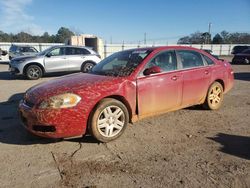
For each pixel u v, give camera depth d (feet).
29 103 14.74
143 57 17.31
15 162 12.96
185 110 21.56
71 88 14.66
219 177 11.51
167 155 13.65
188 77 18.85
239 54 81.82
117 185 10.98
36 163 12.87
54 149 14.40
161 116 20.01
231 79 23.04
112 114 15.25
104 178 11.52
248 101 25.26
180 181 11.23
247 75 48.67
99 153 13.91
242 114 20.79
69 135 14.30
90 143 15.16
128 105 15.99
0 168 12.39
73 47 46.85
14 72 43.98
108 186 10.92
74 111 14.06
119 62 17.97
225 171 12.00
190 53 19.77
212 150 14.21
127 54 18.71
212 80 20.85
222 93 22.09
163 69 17.69
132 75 16.20
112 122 15.28
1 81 41.73
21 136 16.26
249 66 72.38
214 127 17.83
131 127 17.67
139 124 18.26
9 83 39.24
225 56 151.02
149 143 15.16
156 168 12.32
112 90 15.16
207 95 20.86
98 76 16.53
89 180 11.37
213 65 21.18
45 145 14.90
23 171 12.12
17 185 11.05
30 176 11.71
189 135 16.37
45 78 45.65
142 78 16.43
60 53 45.65
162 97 17.40
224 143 15.16
